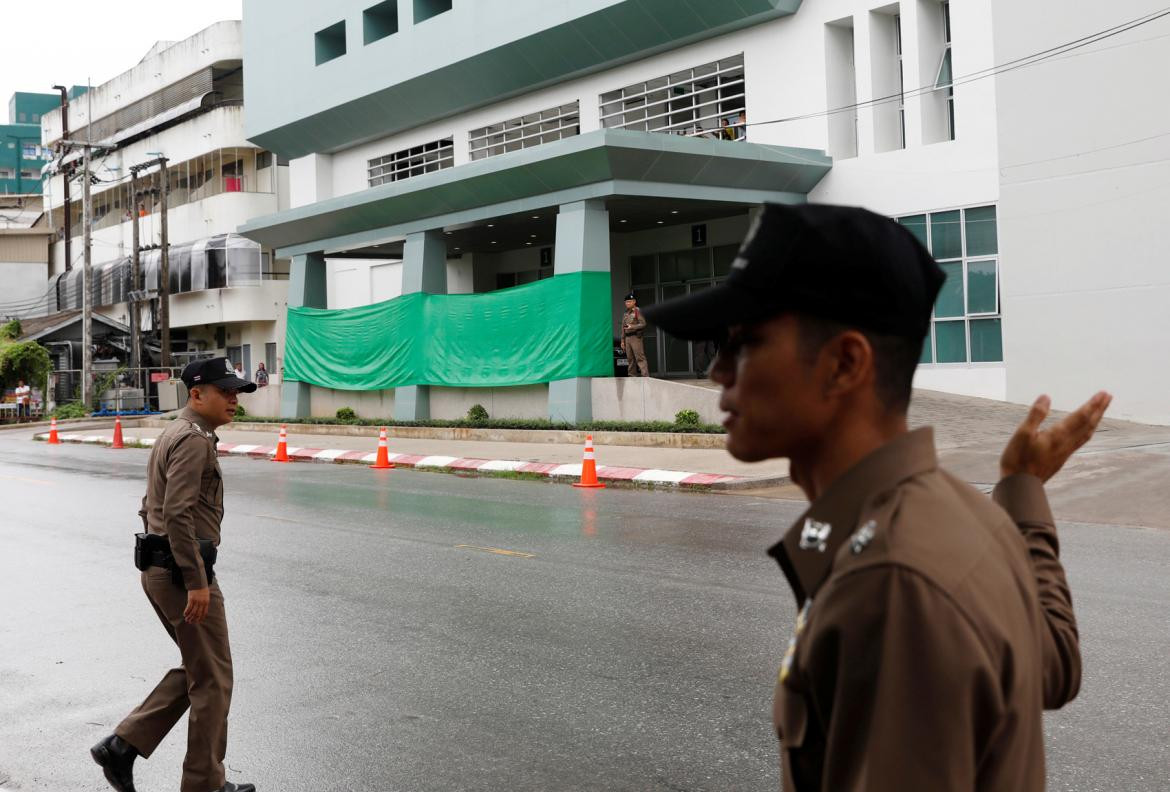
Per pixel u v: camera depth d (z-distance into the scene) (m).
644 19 27.70
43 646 7.62
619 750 5.30
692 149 23.20
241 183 49.31
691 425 21.58
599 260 24.09
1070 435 1.75
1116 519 12.58
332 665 6.91
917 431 1.41
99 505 15.60
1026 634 1.33
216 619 4.75
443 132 35.75
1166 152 20.56
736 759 5.15
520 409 26.06
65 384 45.81
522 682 6.44
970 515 1.37
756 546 10.87
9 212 79.38
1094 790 4.68
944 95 24.55
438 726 5.72
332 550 11.22
